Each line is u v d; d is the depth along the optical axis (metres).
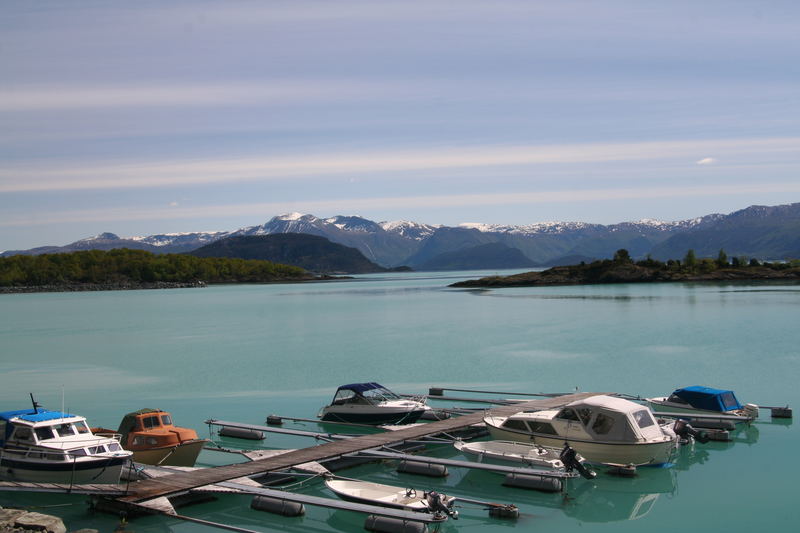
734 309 94.88
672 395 35.84
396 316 102.81
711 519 22.03
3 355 64.81
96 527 22.16
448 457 30.22
